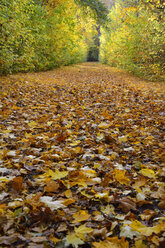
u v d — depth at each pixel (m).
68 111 5.84
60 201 1.96
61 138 3.71
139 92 8.79
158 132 4.17
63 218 1.76
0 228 1.57
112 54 31.00
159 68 13.91
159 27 13.66
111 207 1.99
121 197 2.13
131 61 18.11
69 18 21.94
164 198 2.07
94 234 1.63
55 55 20.34
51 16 19.33
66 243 1.53
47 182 2.24
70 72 19.42
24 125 4.43
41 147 3.38
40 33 15.63
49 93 8.14
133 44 16.22
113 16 29.53
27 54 10.99
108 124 4.57
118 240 1.54
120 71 22.89
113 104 6.69
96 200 2.08
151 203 2.09
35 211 1.80
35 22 14.60
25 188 2.20
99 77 15.84
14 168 2.60
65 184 2.29
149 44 14.50
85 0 21.58
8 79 10.01
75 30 27.38
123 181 2.41
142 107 6.24
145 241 1.59
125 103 6.87
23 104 6.19
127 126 4.54
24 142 3.46
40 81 11.09
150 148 3.43
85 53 55.19
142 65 16.20
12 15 9.29
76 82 12.06
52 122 4.71
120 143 3.59
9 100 6.28
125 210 1.94
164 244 1.47
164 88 10.48
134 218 1.84
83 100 7.25
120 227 1.73
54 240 1.54
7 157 2.88
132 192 2.25
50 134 3.95
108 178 2.39
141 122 4.86
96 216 1.83
